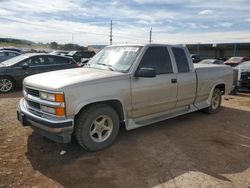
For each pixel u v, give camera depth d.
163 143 4.48
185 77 5.33
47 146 4.20
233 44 41.69
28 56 9.59
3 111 6.22
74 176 3.31
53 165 3.59
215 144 4.49
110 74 4.14
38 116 3.78
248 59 25.80
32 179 3.22
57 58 10.21
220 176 3.37
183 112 5.54
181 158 3.89
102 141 4.10
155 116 4.97
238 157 3.97
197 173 3.44
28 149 4.07
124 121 4.32
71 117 3.63
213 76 6.26
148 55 4.63
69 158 3.81
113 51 5.00
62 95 3.52
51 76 4.13
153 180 3.25
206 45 45.34
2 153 3.89
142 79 4.44
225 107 7.48
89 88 3.75
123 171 3.46
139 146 4.32
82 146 3.94
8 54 15.02
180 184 3.17
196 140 4.66
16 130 4.88
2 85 8.89
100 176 3.32
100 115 4.00
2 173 3.32
